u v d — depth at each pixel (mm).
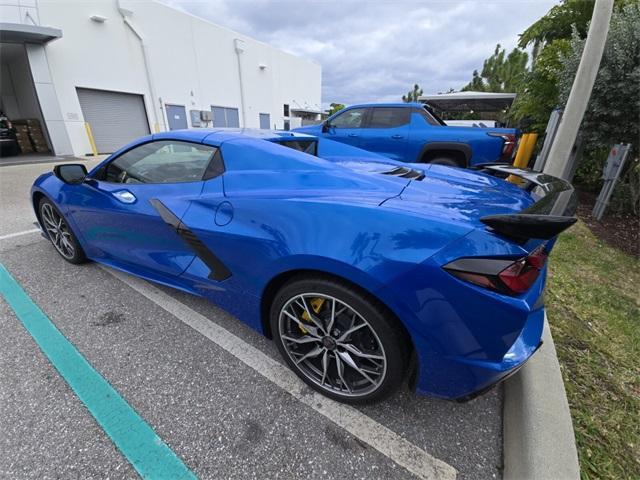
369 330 1429
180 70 15312
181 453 1335
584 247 3668
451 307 1180
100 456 1309
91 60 11820
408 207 1376
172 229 1939
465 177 2123
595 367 1864
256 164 1808
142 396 1593
